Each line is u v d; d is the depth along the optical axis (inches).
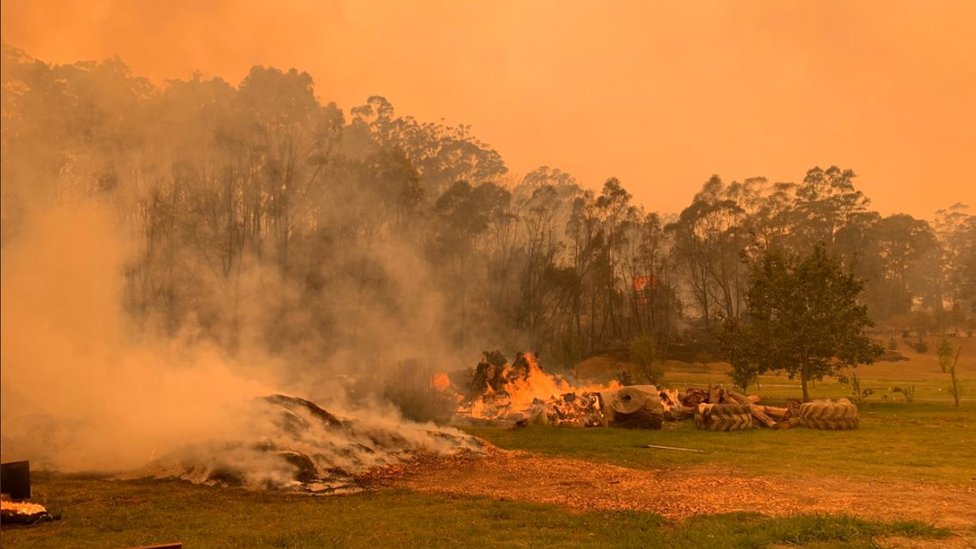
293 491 416.8
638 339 1464.1
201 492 411.2
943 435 771.4
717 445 676.1
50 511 357.4
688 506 372.2
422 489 433.1
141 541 305.0
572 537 309.0
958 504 370.3
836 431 820.6
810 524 305.7
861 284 1291.8
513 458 572.1
